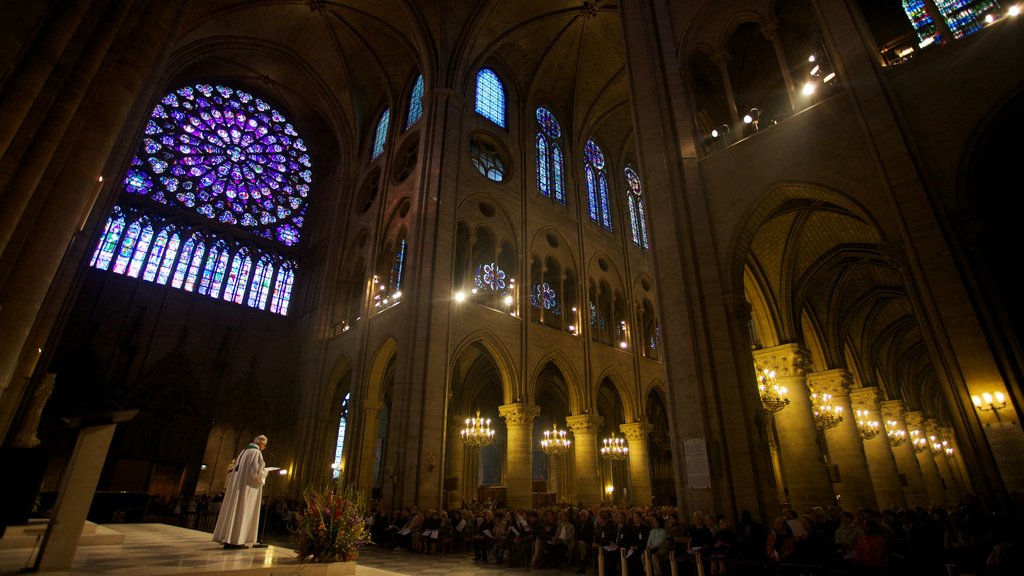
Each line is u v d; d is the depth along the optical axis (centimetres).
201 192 2988
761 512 1104
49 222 820
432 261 2158
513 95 2975
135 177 2748
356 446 2241
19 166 733
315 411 2664
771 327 1900
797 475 1703
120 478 2312
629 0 1783
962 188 1048
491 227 2536
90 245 1883
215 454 2627
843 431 1981
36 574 499
